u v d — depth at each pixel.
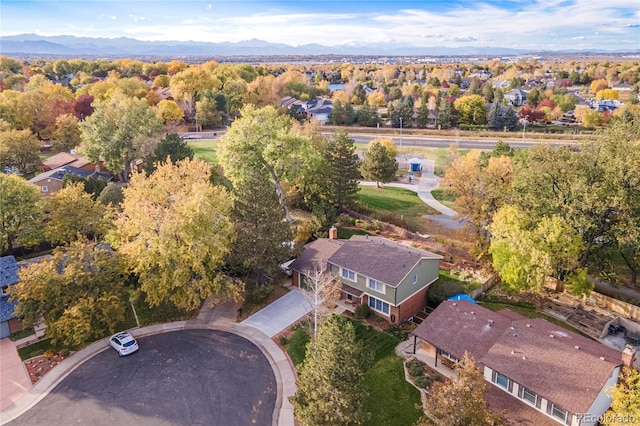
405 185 70.88
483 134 103.25
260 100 122.31
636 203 36.28
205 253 34.28
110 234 38.31
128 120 67.56
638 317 35.56
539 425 23.73
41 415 26.56
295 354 31.81
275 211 37.56
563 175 39.69
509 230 37.41
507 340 27.69
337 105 117.06
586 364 24.86
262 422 26.00
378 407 27.02
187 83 124.94
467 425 20.36
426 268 37.81
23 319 33.03
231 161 49.66
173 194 39.22
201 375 29.86
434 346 29.86
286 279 42.22
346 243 41.31
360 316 36.31
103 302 32.56
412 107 119.31
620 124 47.28
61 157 76.31
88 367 30.80
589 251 40.00
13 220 45.06
